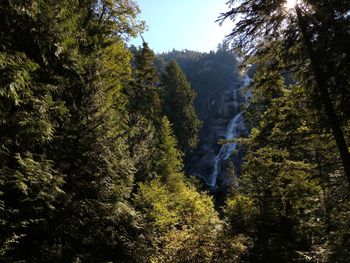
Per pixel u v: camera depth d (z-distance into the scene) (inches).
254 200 591.5
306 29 333.7
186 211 809.5
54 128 333.1
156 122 1517.0
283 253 521.3
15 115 267.0
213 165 2901.1
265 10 351.9
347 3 299.9
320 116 344.2
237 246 588.1
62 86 350.3
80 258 345.7
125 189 418.6
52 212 323.9
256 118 1099.3
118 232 417.1
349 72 294.7
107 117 411.5
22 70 250.4
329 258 356.8
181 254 593.9
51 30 345.1
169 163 1320.1
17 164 294.8
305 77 353.1
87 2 589.0
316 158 419.5
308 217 467.5
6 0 288.7
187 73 5812.0
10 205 295.4
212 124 3703.3
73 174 363.6
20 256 297.4
